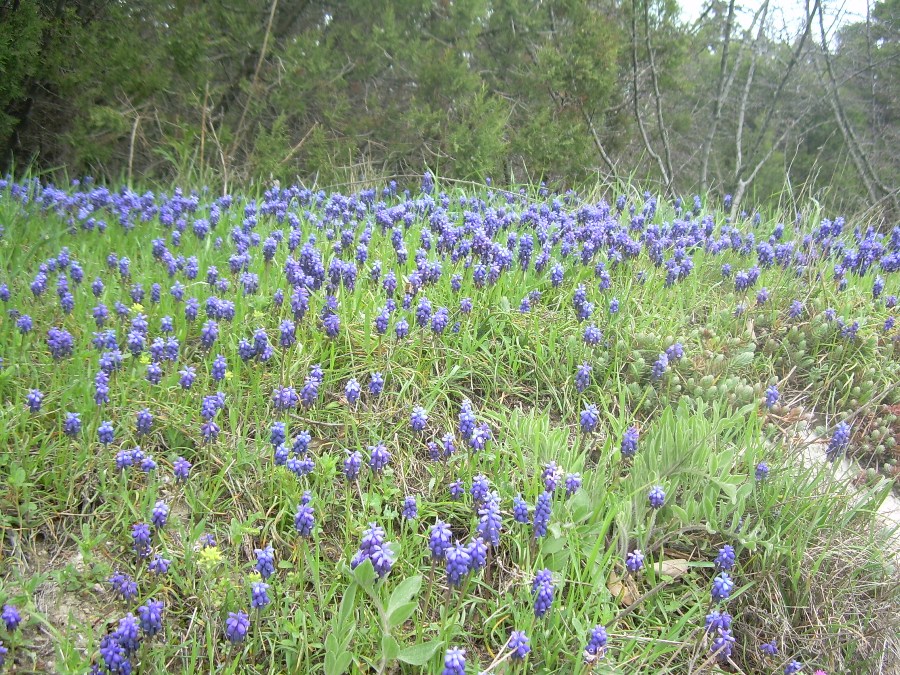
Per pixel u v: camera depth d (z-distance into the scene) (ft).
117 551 2.31
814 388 3.58
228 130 6.70
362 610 2.15
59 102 7.25
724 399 3.20
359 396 2.93
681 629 2.39
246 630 1.98
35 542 2.32
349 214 4.36
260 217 4.42
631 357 3.34
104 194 4.23
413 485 2.71
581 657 2.12
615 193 5.97
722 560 2.38
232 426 2.66
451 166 7.57
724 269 4.09
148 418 2.43
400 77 8.00
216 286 3.31
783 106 14.02
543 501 2.23
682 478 2.74
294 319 3.00
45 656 2.06
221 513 2.47
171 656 2.10
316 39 7.34
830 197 10.50
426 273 3.32
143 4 7.08
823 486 2.93
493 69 8.92
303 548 2.19
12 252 3.42
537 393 3.17
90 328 3.01
